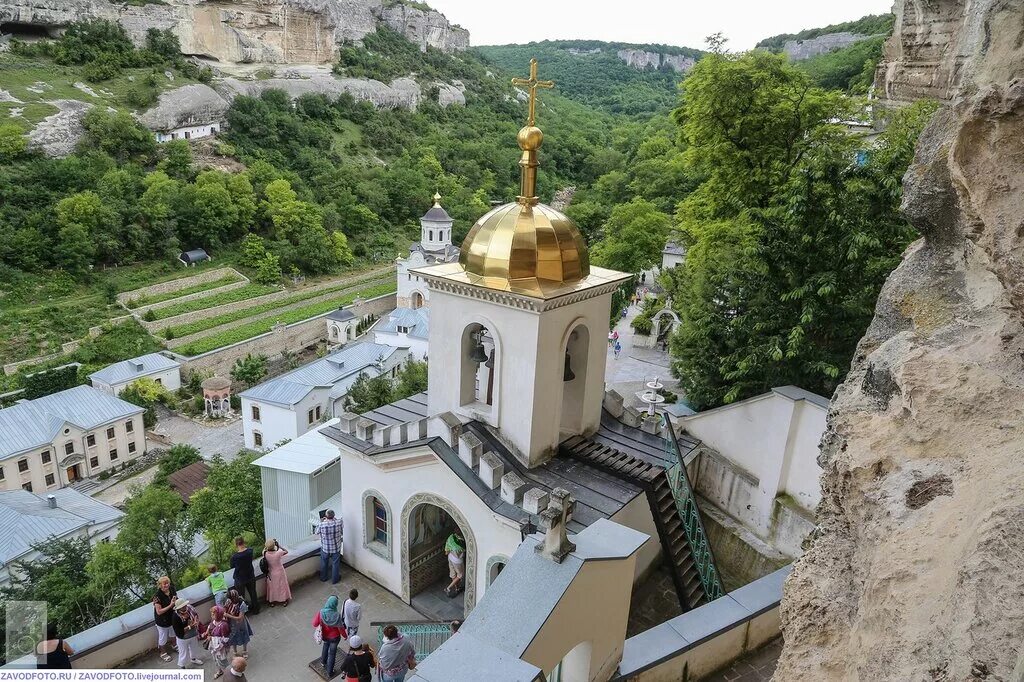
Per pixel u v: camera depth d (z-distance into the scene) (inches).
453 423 604.1
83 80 4643.2
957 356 244.4
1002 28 217.6
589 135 6953.7
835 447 303.7
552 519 392.8
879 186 743.7
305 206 4414.4
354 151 5807.1
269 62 6259.8
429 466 615.2
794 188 775.1
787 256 769.6
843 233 740.0
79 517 1747.0
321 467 1214.9
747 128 1154.7
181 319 3312.0
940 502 215.0
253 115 5285.4
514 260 585.9
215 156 4781.0
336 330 3580.2
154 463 2475.4
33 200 3612.2
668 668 458.6
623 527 460.1
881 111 1214.3
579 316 625.3
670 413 893.2
